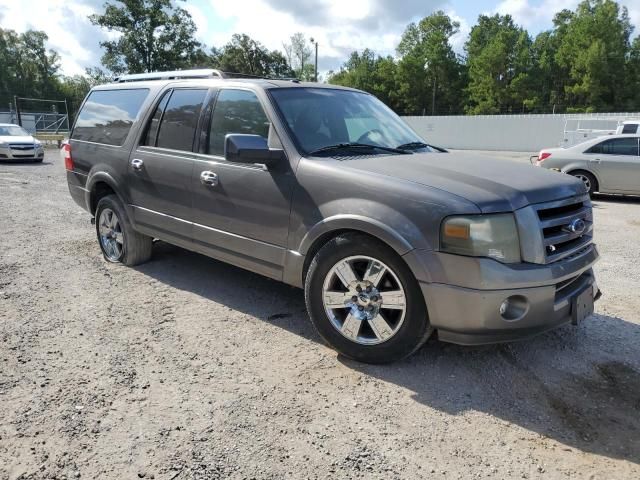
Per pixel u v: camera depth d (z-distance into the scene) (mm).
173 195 4656
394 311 3385
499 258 3045
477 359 3605
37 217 8414
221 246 4305
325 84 4723
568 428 2867
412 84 72688
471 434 2799
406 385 3268
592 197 12352
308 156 3746
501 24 74562
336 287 3582
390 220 3199
